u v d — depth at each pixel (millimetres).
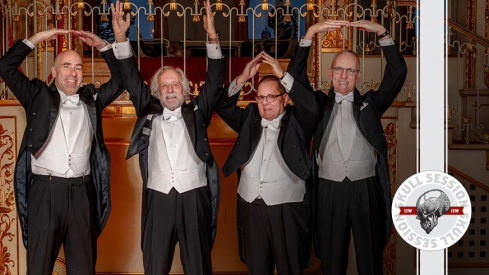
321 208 3289
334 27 3238
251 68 3297
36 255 3180
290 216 3213
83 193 3256
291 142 3230
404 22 6180
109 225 4188
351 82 3297
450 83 5988
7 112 4066
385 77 3342
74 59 3279
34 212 3193
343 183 3234
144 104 3381
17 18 4391
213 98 3318
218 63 3283
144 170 3344
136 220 4176
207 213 3295
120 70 3328
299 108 3184
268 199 3195
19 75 3211
